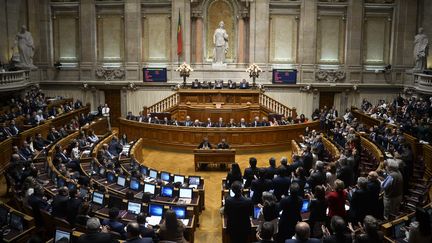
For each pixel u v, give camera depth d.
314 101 27.00
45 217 8.68
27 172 11.56
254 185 8.77
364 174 13.14
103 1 27.58
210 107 23.55
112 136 17.77
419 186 12.80
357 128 19.08
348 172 9.77
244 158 18.98
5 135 16.47
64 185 10.69
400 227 7.39
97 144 15.88
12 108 21.09
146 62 27.77
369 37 27.62
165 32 27.59
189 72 25.55
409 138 15.77
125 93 27.27
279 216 7.93
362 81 27.47
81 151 16.09
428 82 22.95
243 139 19.69
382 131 17.28
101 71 27.67
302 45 27.14
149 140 20.53
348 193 9.27
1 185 14.05
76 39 28.20
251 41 26.94
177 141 19.89
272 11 27.30
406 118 19.70
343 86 26.91
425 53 25.36
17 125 18.91
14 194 10.66
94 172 13.03
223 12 27.48
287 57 27.72
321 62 27.80
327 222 7.54
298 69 27.33
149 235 7.08
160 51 27.77
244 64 27.41
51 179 11.82
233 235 7.36
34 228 8.02
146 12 27.52
